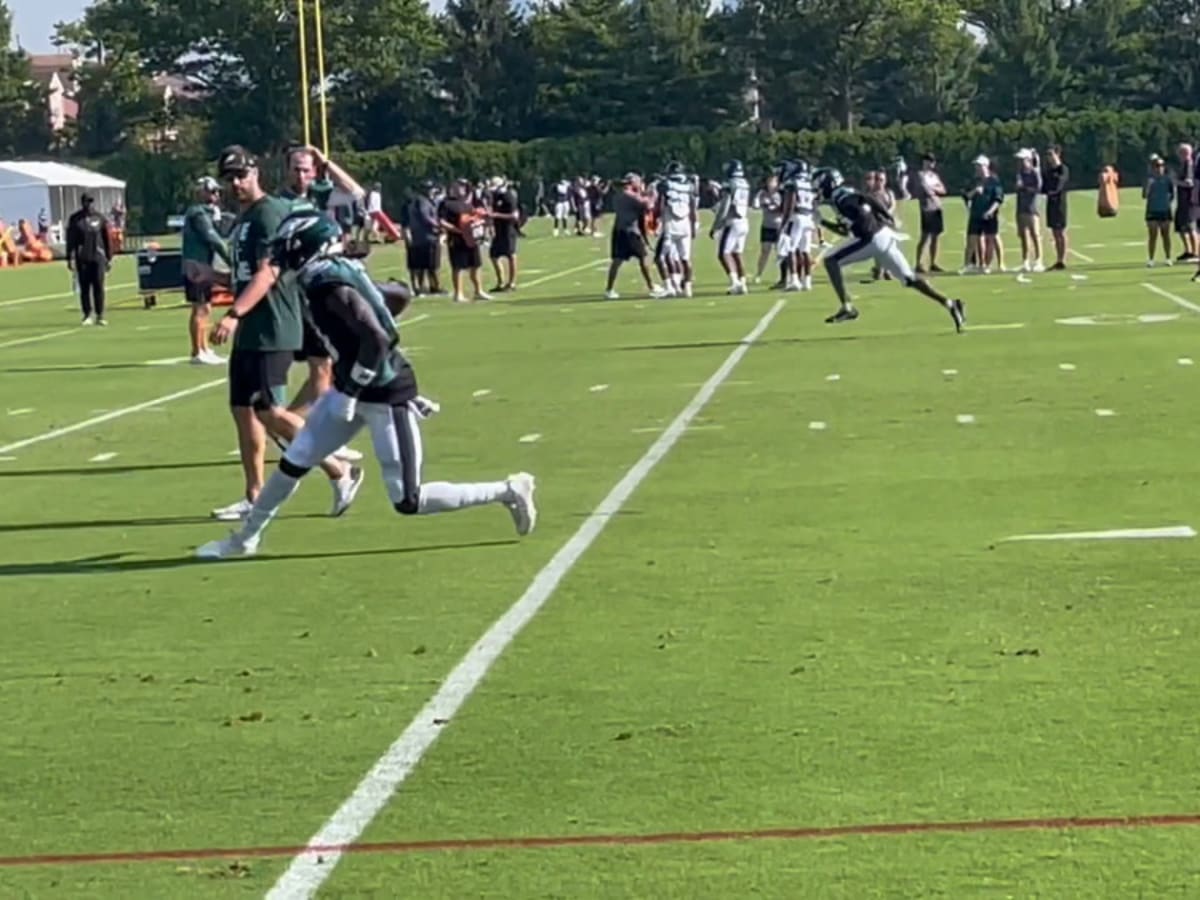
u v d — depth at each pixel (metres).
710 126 107.81
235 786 6.30
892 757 6.32
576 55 107.56
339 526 11.06
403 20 100.81
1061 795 5.89
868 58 108.56
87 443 15.58
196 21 99.69
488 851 5.61
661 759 6.40
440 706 7.16
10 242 60.78
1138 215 59.44
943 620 8.18
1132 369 17.69
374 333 9.56
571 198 72.06
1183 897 5.05
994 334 21.75
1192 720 6.60
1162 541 9.65
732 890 5.22
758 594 8.83
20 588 9.72
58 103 126.56
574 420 15.64
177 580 9.76
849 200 22.58
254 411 11.51
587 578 9.32
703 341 22.52
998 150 95.94
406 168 95.38
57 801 6.23
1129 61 110.12
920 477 12.02
